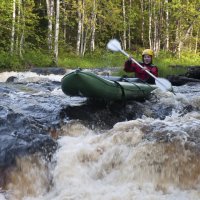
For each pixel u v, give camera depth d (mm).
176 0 30797
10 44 22750
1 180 5055
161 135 5418
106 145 5523
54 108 7348
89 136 6078
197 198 4637
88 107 7242
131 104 7473
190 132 5477
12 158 5223
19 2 22906
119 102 7402
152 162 5117
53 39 25891
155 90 8180
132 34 36500
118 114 7133
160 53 31078
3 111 6309
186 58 31109
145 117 7184
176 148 5145
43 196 5039
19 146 5363
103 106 7309
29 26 25672
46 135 5734
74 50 29750
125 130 5742
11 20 22312
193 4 32438
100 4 31547
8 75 16672
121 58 27062
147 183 4957
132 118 7133
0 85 11297
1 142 5430
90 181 5141
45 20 30656
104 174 5234
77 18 27828
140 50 33594
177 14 31297
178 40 32375
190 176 4930
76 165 5309
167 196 4699
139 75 8734
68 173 5191
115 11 31562
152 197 4664
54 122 6602
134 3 36094
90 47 30078
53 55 22750
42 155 5402
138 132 5586
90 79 6520
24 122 5926
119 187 4965
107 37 34969
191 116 6910
